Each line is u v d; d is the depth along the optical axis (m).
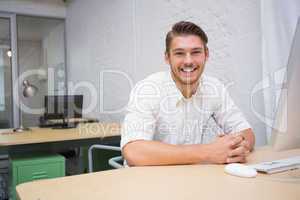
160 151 0.95
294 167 0.88
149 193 0.66
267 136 1.65
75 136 2.47
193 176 0.81
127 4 3.51
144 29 3.16
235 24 1.98
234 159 0.95
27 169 2.20
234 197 0.63
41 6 5.21
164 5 2.78
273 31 1.61
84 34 4.81
